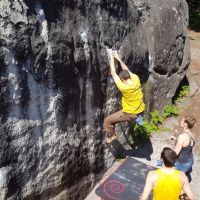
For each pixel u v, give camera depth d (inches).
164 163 167.3
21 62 176.2
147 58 300.8
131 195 204.5
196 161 285.9
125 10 262.5
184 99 379.6
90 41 221.6
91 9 221.8
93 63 226.2
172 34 335.0
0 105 169.2
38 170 197.8
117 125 266.5
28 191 193.6
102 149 251.9
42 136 196.9
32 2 178.2
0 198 176.9
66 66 203.5
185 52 373.4
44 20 185.8
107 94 247.9
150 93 318.3
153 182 167.8
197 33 576.7
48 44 189.2
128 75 228.4
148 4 313.6
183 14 367.6
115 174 218.1
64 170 217.2
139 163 227.5
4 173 176.7
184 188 168.6
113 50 246.8
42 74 189.2
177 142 221.5
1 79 167.5
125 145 285.4
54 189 212.7
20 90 178.2
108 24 240.1
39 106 191.5
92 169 244.1
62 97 205.2
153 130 319.3
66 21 201.8
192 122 221.1
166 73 336.8
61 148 211.6
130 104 233.3
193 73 424.2
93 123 237.3
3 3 164.1
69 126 215.5
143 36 295.6
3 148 174.1
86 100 226.7
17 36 171.0
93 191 246.5
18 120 180.5
